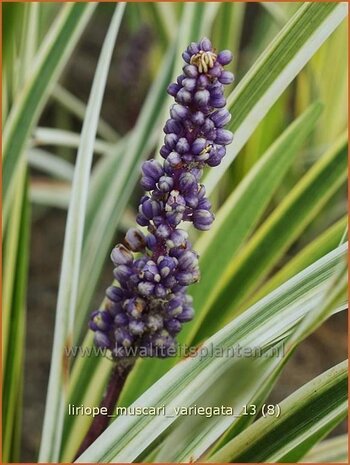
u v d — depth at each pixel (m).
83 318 0.44
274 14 0.56
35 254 0.71
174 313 0.34
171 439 0.37
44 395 0.59
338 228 0.42
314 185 0.44
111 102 0.86
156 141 0.49
